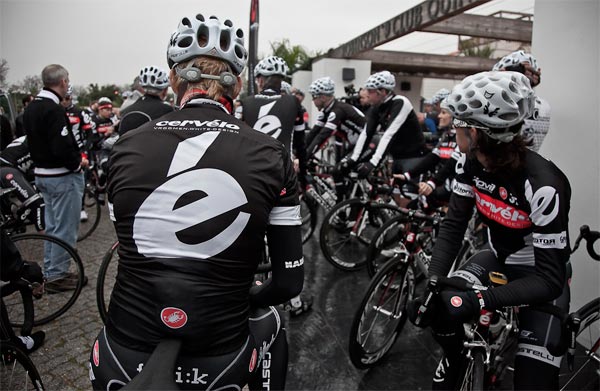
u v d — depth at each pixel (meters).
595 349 2.08
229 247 1.00
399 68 11.98
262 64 3.15
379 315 2.72
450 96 1.49
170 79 1.24
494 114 1.37
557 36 2.62
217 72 1.15
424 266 2.71
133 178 1.01
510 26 6.44
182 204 0.98
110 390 1.02
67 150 3.23
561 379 2.28
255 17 4.59
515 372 1.64
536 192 1.42
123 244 1.03
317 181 4.61
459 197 1.80
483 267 1.86
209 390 1.01
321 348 2.59
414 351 2.58
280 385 1.41
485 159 1.49
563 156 2.62
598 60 2.38
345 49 8.89
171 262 0.97
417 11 5.66
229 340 1.02
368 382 2.28
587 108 2.45
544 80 2.73
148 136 1.07
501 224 1.65
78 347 2.58
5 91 3.33
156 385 0.85
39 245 3.11
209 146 1.03
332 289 3.44
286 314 3.01
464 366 1.74
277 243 1.13
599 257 1.85
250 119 3.02
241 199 1.00
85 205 5.45
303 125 3.35
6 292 2.06
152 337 0.97
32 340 2.48
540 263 1.43
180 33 1.15
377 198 4.01
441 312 1.51
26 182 3.12
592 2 2.39
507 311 1.90
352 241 4.27
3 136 4.92
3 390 2.00
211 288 0.98
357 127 4.56
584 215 2.51
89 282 3.48
